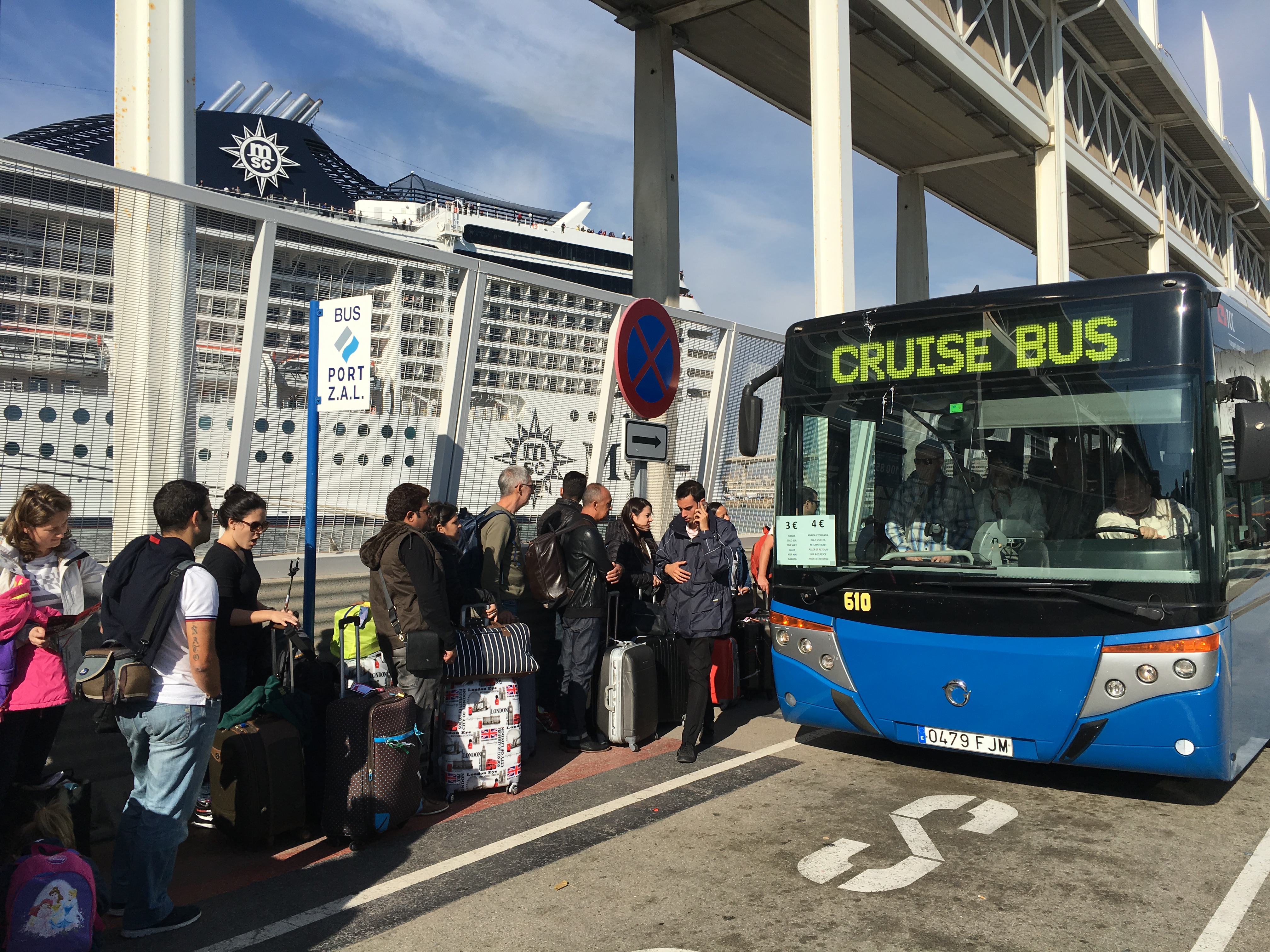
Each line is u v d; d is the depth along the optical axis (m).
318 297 6.17
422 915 3.81
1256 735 5.55
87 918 3.28
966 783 5.66
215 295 5.57
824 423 6.02
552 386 8.07
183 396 5.44
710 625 6.17
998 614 5.11
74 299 4.93
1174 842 4.60
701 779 5.79
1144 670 4.73
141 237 5.19
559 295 8.08
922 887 4.05
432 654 4.84
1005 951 3.45
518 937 3.61
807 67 13.78
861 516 5.76
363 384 5.36
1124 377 5.14
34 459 4.83
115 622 3.62
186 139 5.43
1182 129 23.28
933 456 5.59
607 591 6.71
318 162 40.50
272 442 5.96
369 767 4.53
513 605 6.62
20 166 4.68
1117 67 19.41
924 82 13.91
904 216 18.56
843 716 5.69
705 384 10.01
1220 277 29.52
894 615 5.47
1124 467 5.04
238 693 4.84
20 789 3.80
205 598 3.63
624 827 4.87
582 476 6.77
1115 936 3.56
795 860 4.38
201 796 4.79
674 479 9.68
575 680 6.47
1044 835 4.72
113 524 5.14
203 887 4.12
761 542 8.80
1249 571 5.67
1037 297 5.45
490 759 5.37
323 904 3.93
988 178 19.44
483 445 7.50
